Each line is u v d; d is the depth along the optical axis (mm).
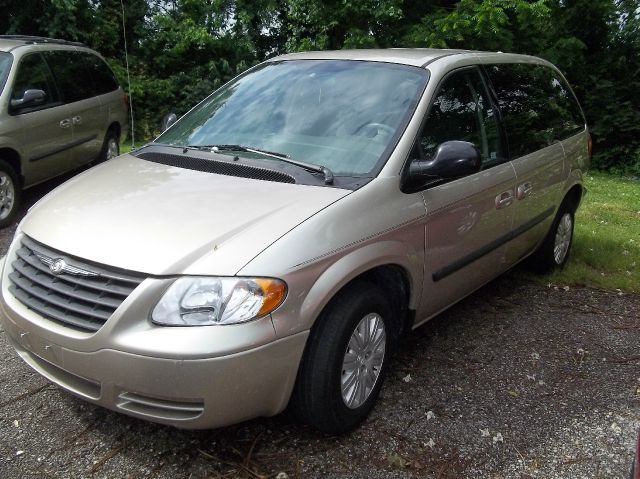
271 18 13898
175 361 2402
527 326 4348
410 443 2971
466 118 3850
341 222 2836
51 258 2750
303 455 2846
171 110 13844
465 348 3969
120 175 3338
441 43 11680
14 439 2873
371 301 2961
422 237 3289
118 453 2809
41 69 6820
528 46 12992
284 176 3125
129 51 14141
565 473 2826
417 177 3236
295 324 2604
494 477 2771
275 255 2580
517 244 4449
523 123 4469
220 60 14023
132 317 2477
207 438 2932
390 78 3695
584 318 4535
